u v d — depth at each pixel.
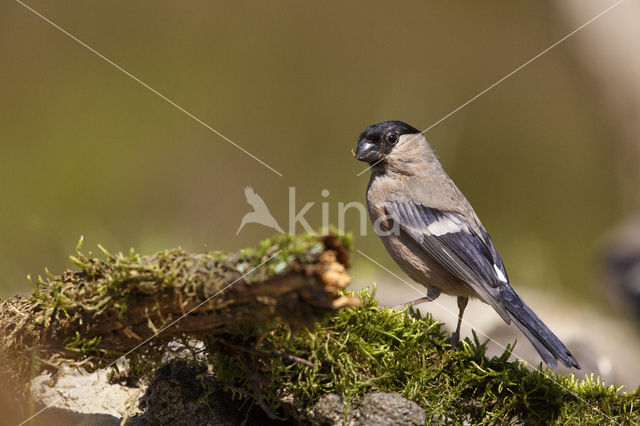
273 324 4.54
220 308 4.26
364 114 17.97
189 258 4.32
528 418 5.08
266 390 4.90
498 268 7.18
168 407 5.05
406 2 18.95
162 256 4.40
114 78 16.72
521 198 17.09
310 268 3.88
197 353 4.89
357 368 4.96
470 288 7.30
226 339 4.70
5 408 4.80
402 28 18.91
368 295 5.28
